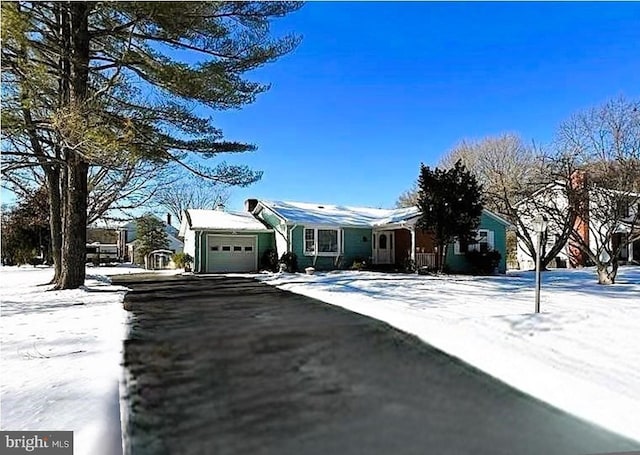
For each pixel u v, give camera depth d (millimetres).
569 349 5973
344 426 3727
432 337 6645
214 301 10789
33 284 16328
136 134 11281
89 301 10836
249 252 22641
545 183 17547
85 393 4160
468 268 21359
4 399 3988
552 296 11430
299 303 10352
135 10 10492
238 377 4914
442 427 3725
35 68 9844
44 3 9977
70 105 9898
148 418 3787
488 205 25078
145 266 30766
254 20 12234
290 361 5488
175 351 5918
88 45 11609
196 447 3299
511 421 3859
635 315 7871
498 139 33125
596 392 4535
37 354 5562
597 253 15797
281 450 3281
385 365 5375
